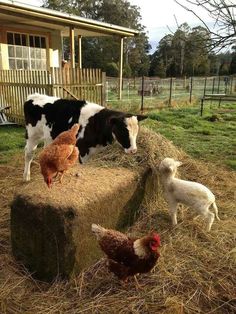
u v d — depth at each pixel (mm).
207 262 3342
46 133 5219
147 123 10500
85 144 4762
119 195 3502
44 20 11844
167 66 51469
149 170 4129
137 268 2865
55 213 2928
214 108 15789
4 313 2703
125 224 3766
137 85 29641
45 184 3428
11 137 8422
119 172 3877
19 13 10680
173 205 3877
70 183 3453
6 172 5867
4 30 11938
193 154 7094
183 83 30547
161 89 24766
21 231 3166
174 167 3781
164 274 3133
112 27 14672
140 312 2725
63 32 15891
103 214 3295
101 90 10570
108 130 4473
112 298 2867
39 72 9430
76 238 2979
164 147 4727
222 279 3117
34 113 5277
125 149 4242
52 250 3025
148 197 4203
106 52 48844
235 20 4422
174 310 2719
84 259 3137
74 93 9797
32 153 5480
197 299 2883
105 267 3232
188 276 3129
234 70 34594
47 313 2699
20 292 2938
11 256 3373
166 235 3768
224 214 4352
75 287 2980
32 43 13227
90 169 3938
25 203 3070
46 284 3092
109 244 2816
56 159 3105
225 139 8516
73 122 4828
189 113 13453
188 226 3934
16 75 10125
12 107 10477
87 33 16422
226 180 5602
